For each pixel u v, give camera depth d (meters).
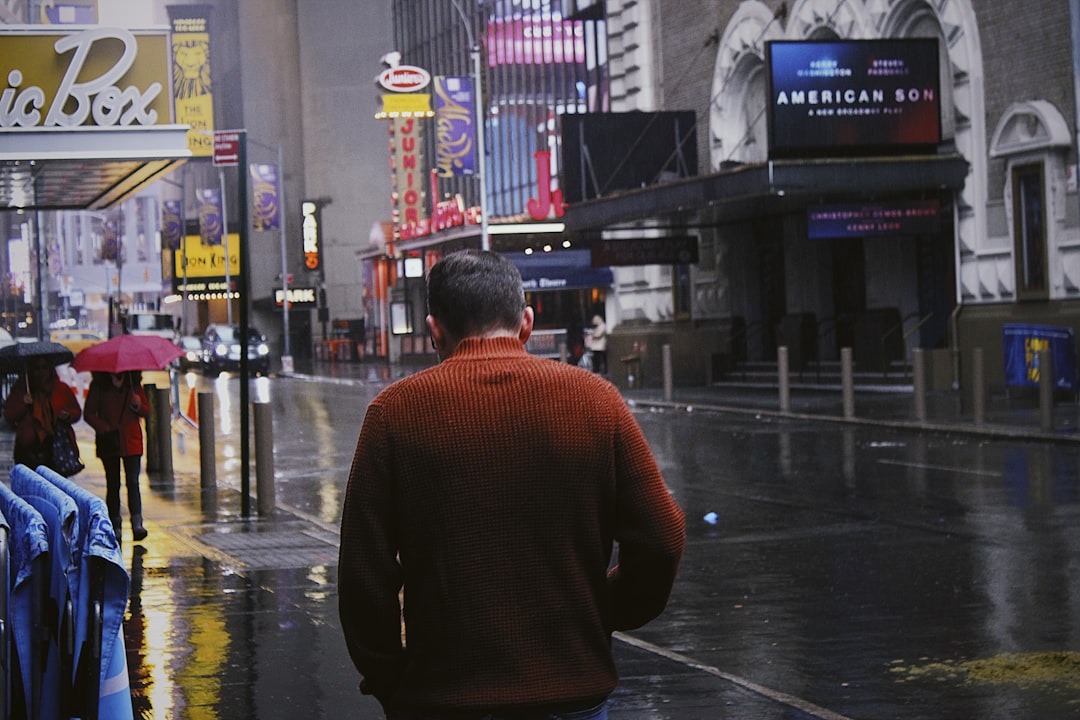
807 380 34.81
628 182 37.59
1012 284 28.27
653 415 29.06
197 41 80.62
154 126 14.48
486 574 3.33
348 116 91.19
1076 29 26.06
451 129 40.28
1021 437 20.50
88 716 4.38
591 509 3.41
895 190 30.33
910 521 13.66
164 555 12.50
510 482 3.34
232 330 59.31
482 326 3.58
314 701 7.45
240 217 15.36
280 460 22.22
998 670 8.12
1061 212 26.69
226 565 11.94
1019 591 10.30
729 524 14.00
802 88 28.88
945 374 29.75
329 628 9.29
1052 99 26.81
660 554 3.44
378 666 3.46
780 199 32.19
